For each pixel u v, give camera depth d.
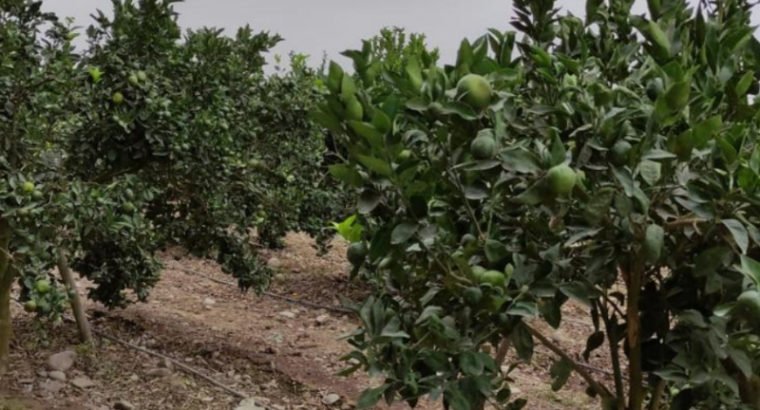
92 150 4.66
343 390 5.52
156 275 5.99
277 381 5.56
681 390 1.90
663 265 1.96
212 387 5.27
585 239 1.89
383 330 1.76
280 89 6.70
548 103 2.04
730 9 2.33
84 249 5.20
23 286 3.94
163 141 4.70
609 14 2.35
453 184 1.82
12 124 4.09
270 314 7.46
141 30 4.68
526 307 1.68
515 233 1.93
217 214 5.67
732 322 1.83
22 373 4.91
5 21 4.06
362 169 1.84
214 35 5.43
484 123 1.82
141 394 4.96
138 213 4.66
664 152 1.63
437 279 1.96
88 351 5.45
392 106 1.73
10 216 3.73
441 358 1.71
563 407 5.57
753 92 2.19
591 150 1.68
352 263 2.00
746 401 2.09
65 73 4.29
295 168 6.83
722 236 1.70
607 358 6.58
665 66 1.82
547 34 2.41
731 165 1.61
